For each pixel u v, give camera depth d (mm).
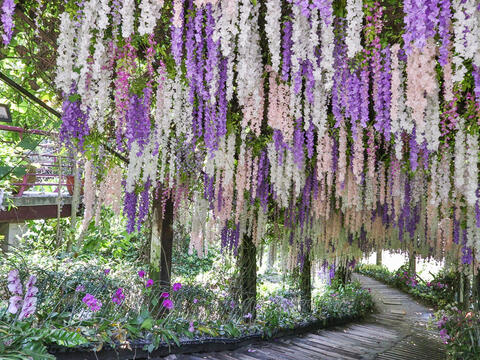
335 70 1967
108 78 2020
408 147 3434
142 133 2322
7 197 4301
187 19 1976
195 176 3777
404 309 10570
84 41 1611
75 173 4383
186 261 8305
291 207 5121
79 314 2889
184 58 2209
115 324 2910
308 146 2756
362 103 2146
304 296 6852
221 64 2240
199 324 3924
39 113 4043
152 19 1637
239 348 4184
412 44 1528
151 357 3023
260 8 2004
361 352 4852
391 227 5730
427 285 12688
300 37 1836
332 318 6980
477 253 3895
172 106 2494
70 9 1640
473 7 1451
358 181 2848
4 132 4367
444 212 4094
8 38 1367
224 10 1669
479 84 1656
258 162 3730
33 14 2295
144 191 3602
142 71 2414
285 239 5594
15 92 3422
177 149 3111
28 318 2436
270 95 2359
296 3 1640
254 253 5391
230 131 3035
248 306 4961
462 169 2631
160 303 3809
